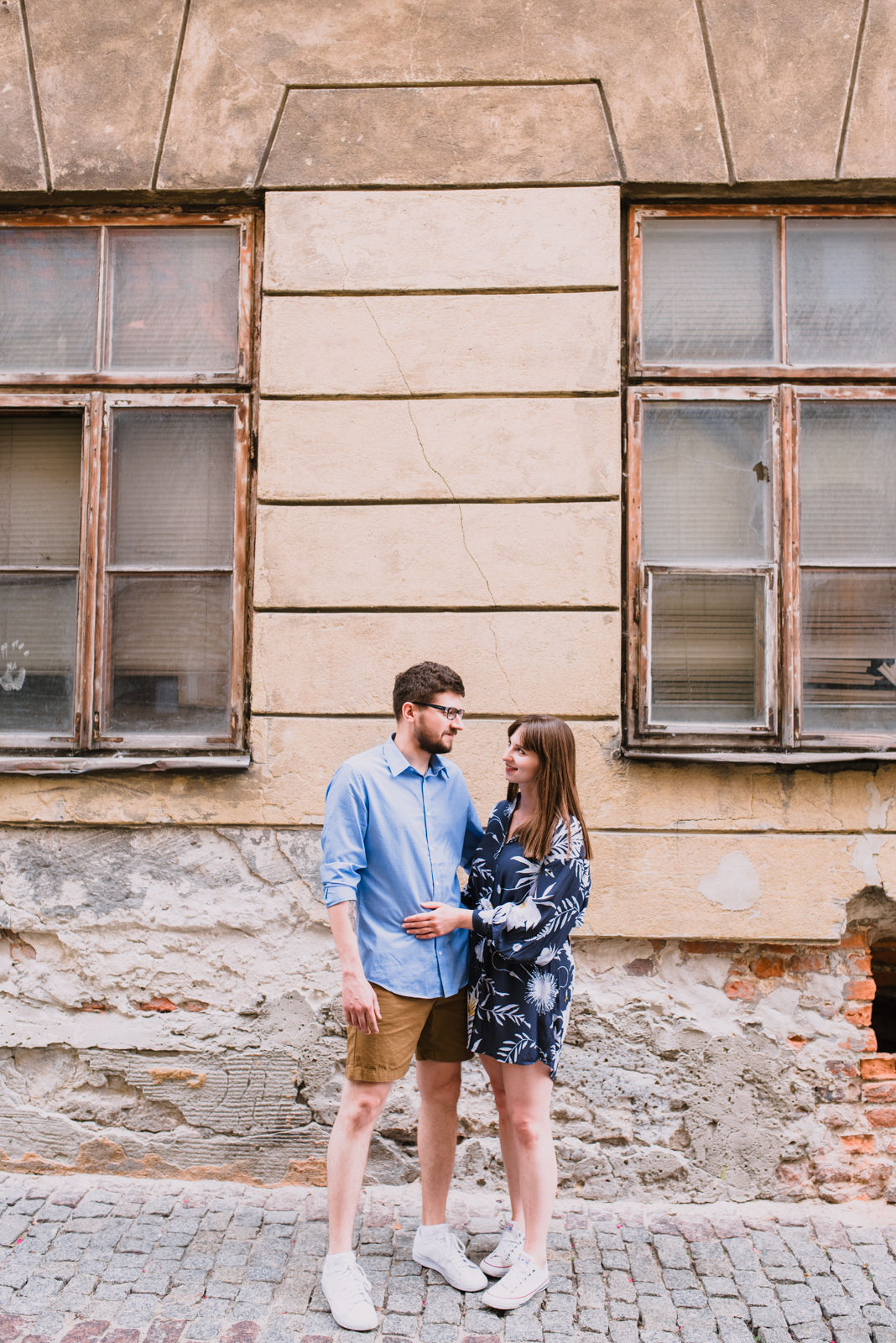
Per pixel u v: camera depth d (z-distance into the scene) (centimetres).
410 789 274
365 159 354
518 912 255
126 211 368
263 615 345
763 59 353
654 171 351
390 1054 263
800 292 365
